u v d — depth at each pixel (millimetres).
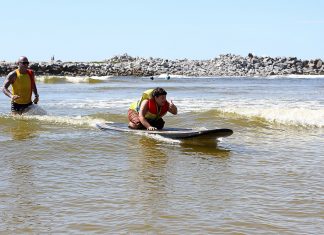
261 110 13711
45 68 92625
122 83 52656
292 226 4328
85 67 105125
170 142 9328
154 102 10375
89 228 4262
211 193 5477
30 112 13367
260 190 5629
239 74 119188
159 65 127375
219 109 14273
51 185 5777
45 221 4449
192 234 4117
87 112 15422
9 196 5266
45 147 8383
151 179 6160
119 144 8961
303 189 5676
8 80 13180
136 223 4395
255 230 4219
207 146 8945
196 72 119875
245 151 8438
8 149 8117
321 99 23000
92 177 6242
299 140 9820
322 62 132750
